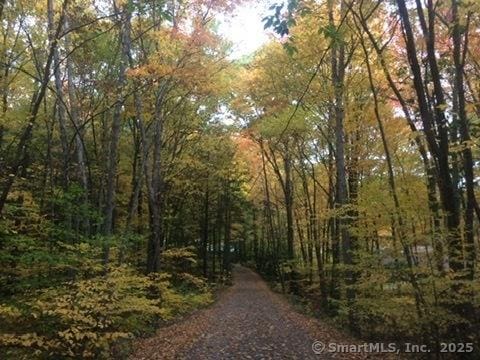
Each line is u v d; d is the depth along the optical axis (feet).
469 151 32.27
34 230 40.88
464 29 32.07
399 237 31.58
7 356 27.73
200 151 84.99
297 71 57.62
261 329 50.78
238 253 255.70
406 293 33.53
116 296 31.24
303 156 82.28
